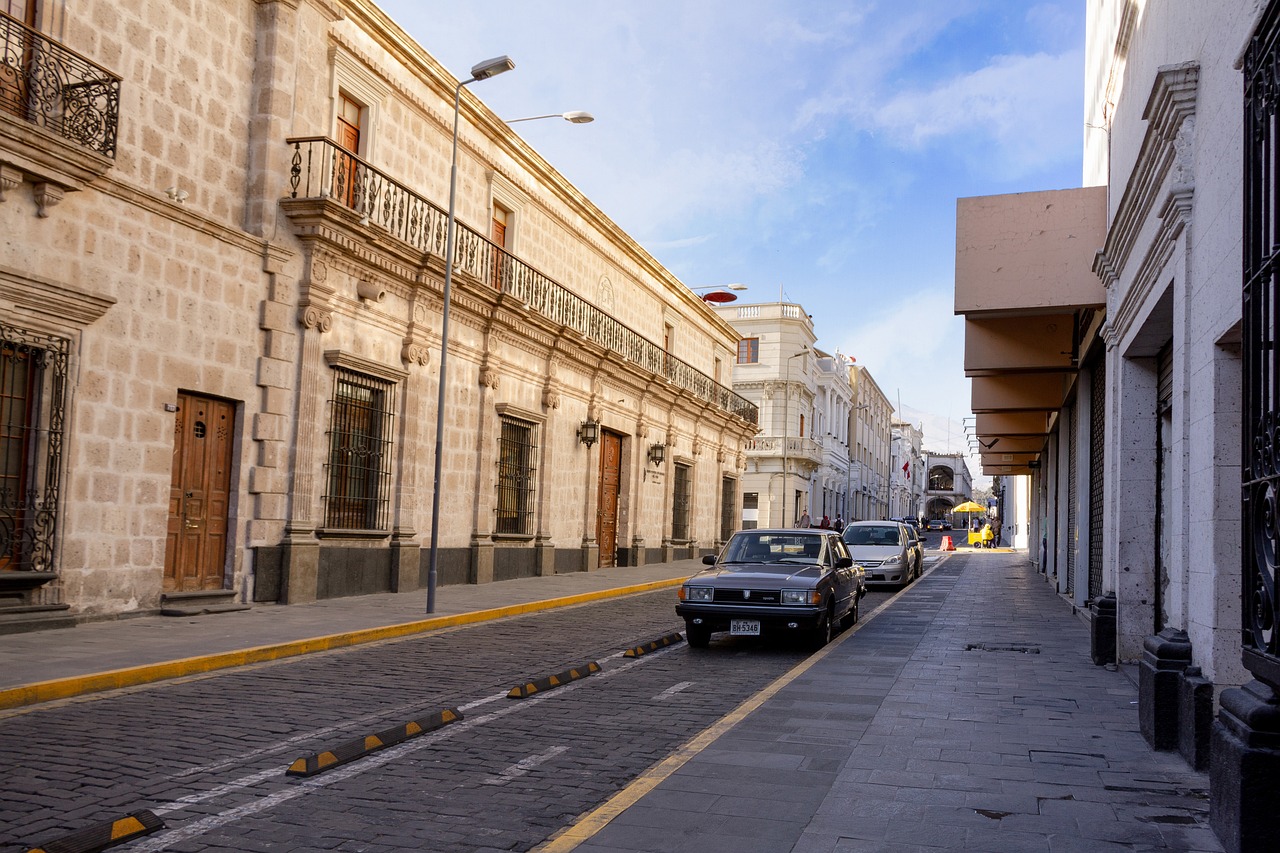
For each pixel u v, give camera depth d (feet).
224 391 44.47
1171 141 24.29
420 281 56.70
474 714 26.53
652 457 98.07
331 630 39.83
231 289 44.83
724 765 20.59
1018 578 91.81
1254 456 15.24
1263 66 15.08
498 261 67.97
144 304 40.06
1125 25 33.83
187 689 28.94
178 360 41.83
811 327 183.11
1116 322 36.01
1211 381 20.47
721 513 123.54
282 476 47.98
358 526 54.13
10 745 21.76
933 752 21.89
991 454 116.06
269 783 19.34
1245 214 15.70
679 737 24.25
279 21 47.67
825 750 22.03
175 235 41.65
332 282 50.60
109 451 38.52
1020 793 18.58
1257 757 14.48
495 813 17.76
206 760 20.92
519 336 69.62
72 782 18.95
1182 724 21.54
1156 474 34.83
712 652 39.93
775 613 39.04
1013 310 43.04
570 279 82.28
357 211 49.70
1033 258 42.50
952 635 45.16
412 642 40.57
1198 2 22.47
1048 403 69.51
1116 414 36.37
